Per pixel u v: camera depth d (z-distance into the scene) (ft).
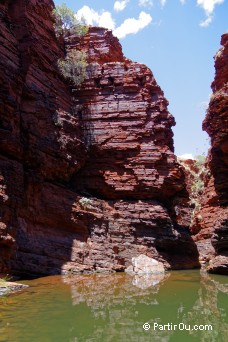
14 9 66.44
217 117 72.54
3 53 57.16
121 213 74.33
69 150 70.38
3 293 37.22
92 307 30.60
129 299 34.58
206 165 107.86
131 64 81.56
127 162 77.51
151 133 78.28
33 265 52.44
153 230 73.82
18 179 52.70
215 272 60.85
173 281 49.49
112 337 22.41
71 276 53.72
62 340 21.70
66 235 62.34
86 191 76.38
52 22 77.20
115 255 65.51
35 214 58.54
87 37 86.43
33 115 62.23
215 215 95.40
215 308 30.76
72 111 78.64
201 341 21.86
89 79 81.25
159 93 81.30
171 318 27.20
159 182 76.33
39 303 32.01
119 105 79.66
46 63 70.59
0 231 45.24
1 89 53.72
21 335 22.57
